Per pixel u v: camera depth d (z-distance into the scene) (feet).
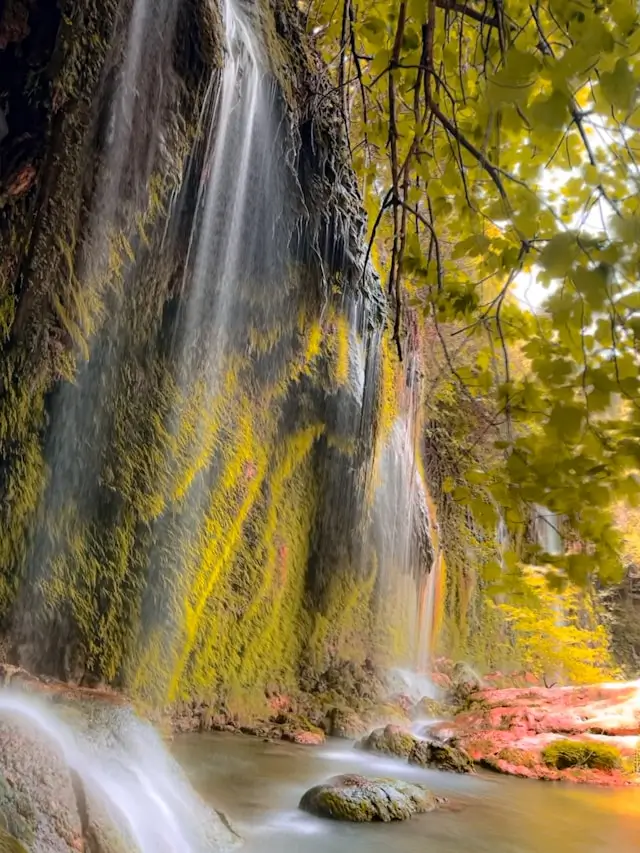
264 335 22.54
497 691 32.17
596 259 4.79
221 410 22.91
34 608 17.34
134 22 13.75
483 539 41.63
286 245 20.84
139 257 17.84
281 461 26.96
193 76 15.25
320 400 26.23
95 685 18.39
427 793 16.85
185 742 20.15
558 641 42.42
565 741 23.20
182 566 21.16
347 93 19.88
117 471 19.21
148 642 19.99
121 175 14.80
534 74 5.29
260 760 19.40
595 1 5.11
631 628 51.83
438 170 8.25
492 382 6.88
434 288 9.30
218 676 23.67
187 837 11.19
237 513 24.34
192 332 20.30
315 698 27.30
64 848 8.31
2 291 14.35
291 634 28.32
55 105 13.05
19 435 16.69
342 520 29.27
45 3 12.60
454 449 37.37
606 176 5.40
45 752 9.48
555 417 5.47
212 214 18.19
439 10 8.38
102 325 17.93
